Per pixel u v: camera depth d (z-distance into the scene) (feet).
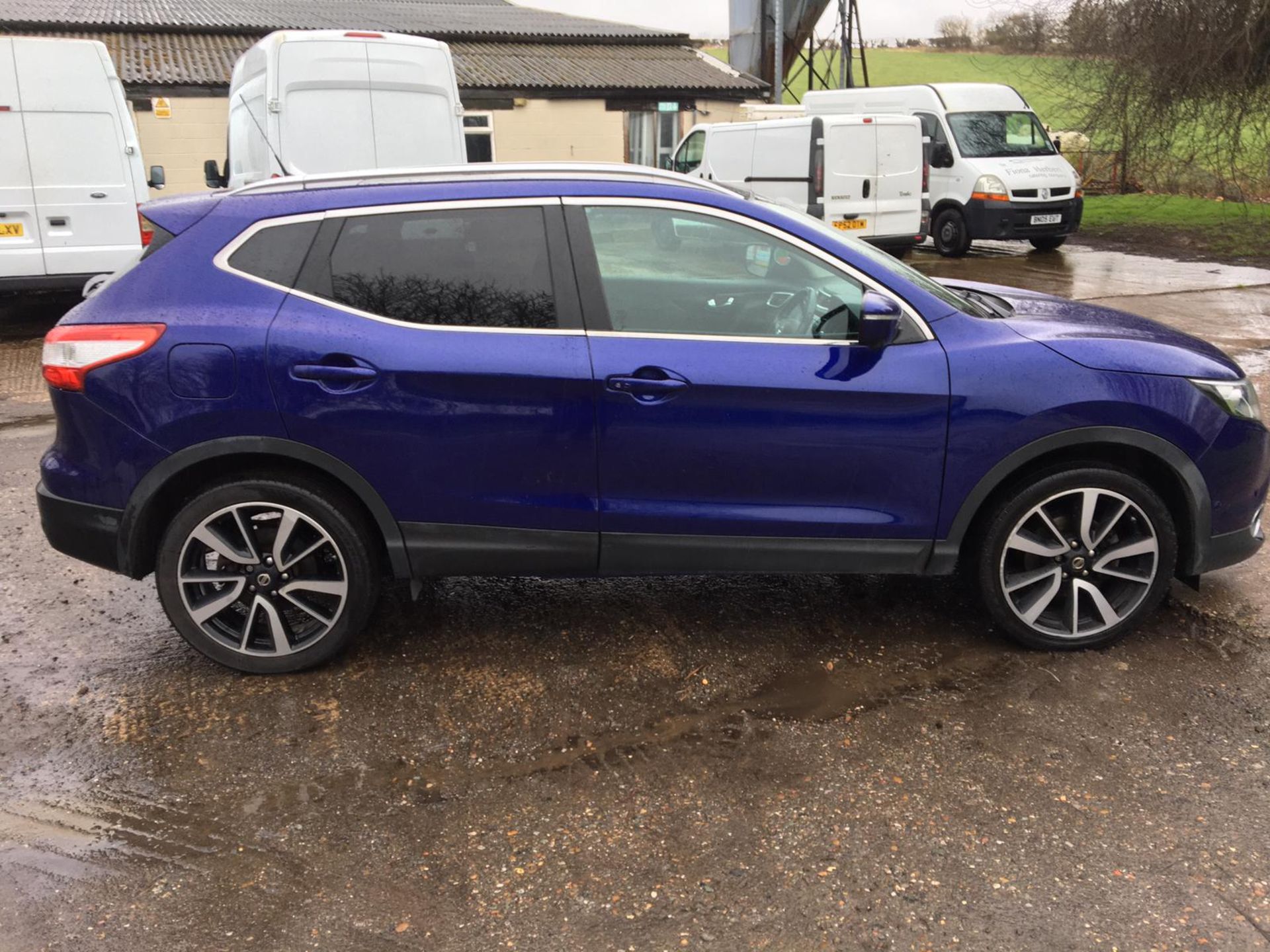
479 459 10.73
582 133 67.72
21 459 19.88
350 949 7.49
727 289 10.89
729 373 10.58
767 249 10.86
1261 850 8.48
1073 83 58.49
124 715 10.69
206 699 11.00
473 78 64.69
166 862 8.45
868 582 13.91
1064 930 7.62
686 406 10.61
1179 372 11.14
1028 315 12.25
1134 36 53.83
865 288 10.89
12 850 8.58
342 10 76.38
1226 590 13.24
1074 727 10.33
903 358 10.76
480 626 12.67
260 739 10.23
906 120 43.80
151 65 58.44
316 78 28.37
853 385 10.64
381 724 10.50
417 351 10.51
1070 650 11.83
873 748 9.99
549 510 10.93
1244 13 50.42
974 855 8.45
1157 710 10.62
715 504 11.00
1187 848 8.52
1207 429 11.09
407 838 8.76
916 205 44.83
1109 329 11.81
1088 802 9.14
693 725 10.44
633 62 74.18
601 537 11.06
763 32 79.15
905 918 7.77
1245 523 11.64
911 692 11.05
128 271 10.89
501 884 8.18
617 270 10.80
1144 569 11.59
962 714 10.58
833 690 11.10
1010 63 61.87
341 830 8.85
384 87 29.17
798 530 11.07
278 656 11.34
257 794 9.36
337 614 11.28
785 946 7.50
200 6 71.51
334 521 10.93
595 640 12.30
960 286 14.66
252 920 7.79
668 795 9.30
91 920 7.79
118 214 32.40
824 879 8.20
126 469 10.64
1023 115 52.16
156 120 57.41
